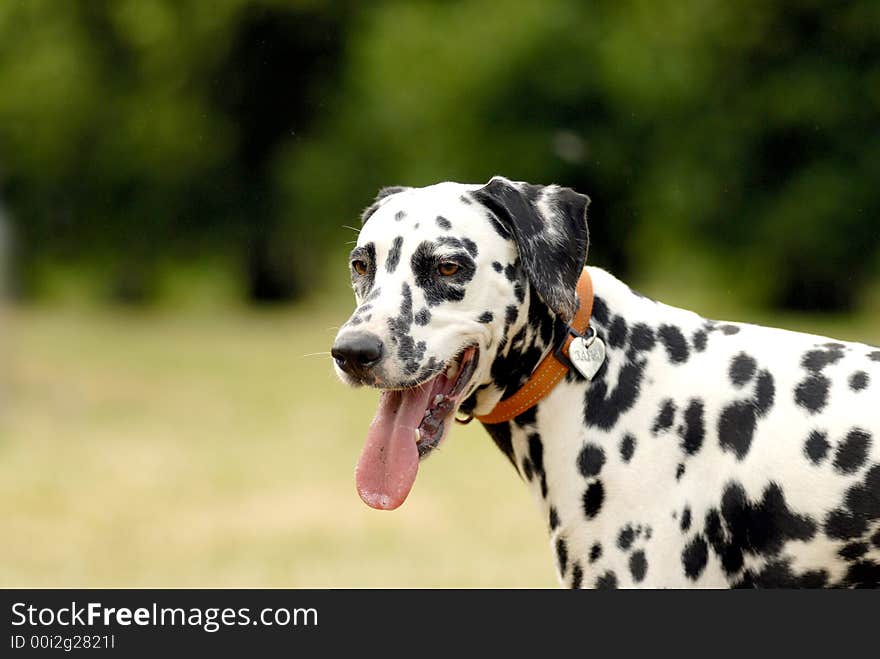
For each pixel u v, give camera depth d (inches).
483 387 172.6
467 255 165.3
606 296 174.6
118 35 1238.3
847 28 1056.8
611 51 1091.3
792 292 1110.4
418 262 165.6
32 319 1040.2
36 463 459.2
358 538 344.8
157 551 332.5
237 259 1257.4
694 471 165.9
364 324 162.9
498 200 166.9
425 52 1162.6
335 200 1210.6
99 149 1244.5
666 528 164.4
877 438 163.3
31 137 1243.2
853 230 1056.8
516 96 1119.6
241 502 392.5
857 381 167.3
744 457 165.6
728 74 1087.0
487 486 413.7
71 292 1317.7
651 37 1104.2
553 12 1115.3
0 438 509.4
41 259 1270.9
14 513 379.9
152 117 1225.4
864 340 791.7
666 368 170.9
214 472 439.8
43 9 1245.1
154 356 769.6
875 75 1056.2
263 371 704.4
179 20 1211.2
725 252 1110.4
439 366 164.2
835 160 1066.7
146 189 1253.1
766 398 167.6
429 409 167.9
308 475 432.1
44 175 1258.0
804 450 164.2
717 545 165.8
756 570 167.0
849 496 162.6
